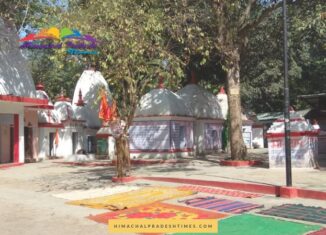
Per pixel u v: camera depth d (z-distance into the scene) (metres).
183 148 27.12
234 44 21.19
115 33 13.34
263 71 40.16
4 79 23.62
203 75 31.23
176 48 17.28
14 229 9.22
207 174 16.66
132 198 11.95
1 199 12.90
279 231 8.36
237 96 21.17
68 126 31.38
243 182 13.90
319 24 19.06
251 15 23.86
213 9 20.41
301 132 17.42
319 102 29.17
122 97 16.02
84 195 12.99
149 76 15.05
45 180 17.34
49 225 9.46
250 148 40.69
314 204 11.02
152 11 14.98
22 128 26.08
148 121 26.22
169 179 15.57
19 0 20.25
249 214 9.88
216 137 31.00
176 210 10.40
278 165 17.98
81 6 14.73
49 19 14.52
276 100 47.72
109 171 20.09
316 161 17.91
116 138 15.90
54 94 45.81
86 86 34.22
